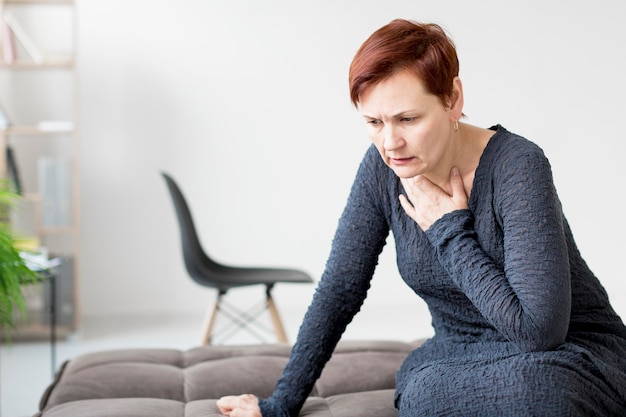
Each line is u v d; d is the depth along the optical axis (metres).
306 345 2.12
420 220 1.91
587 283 1.96
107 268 6.15
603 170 6.52
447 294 1.99
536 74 6.43
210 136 6.18
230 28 6.15
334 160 6.29
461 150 1.89
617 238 6.56
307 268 6.31
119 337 5.50
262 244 6.27
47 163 5.50
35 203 5.65
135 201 6.15
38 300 5.90
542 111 6.45
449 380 1.81
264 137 6.22
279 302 6.32
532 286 1.74
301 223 6.29
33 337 5.50
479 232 1.88
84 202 6.11
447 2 6.34
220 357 2.62
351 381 2.39
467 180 1.91
